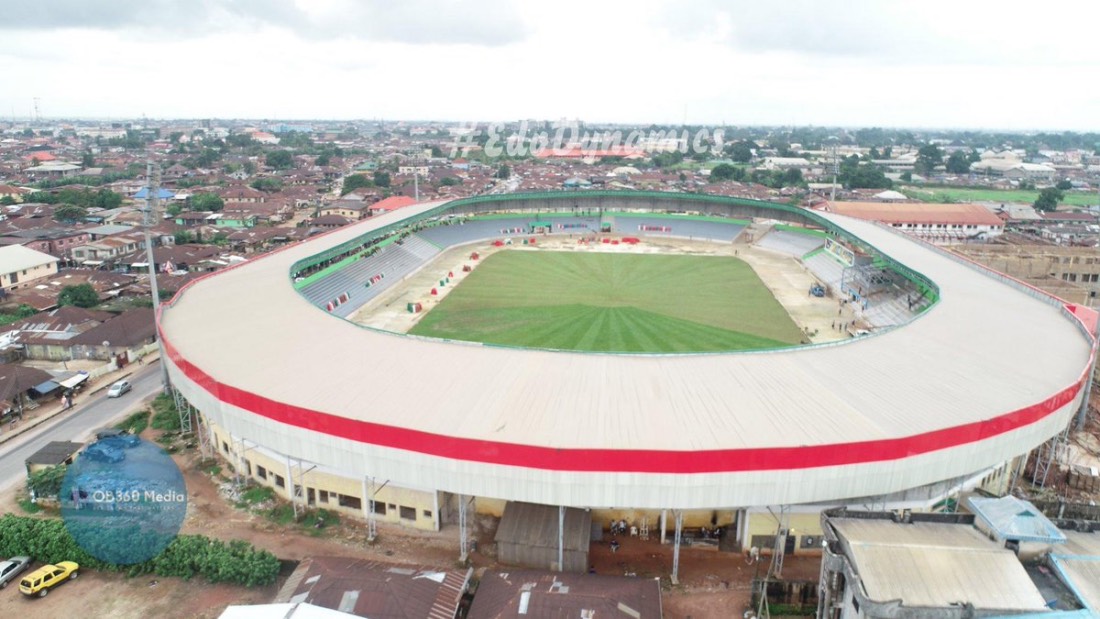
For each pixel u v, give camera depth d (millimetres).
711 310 86125
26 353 69875
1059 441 50812
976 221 143750
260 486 44406
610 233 147875
